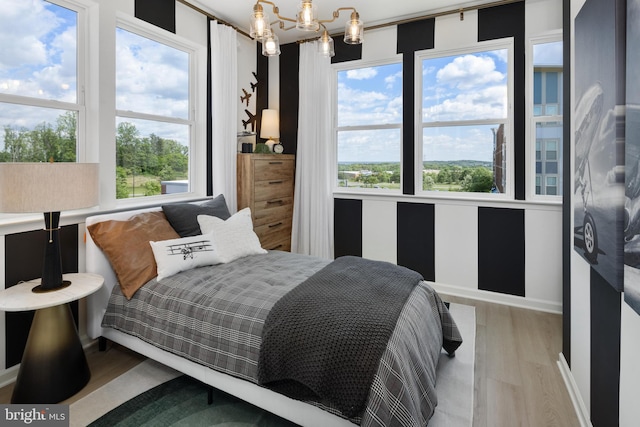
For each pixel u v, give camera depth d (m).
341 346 1.46
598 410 1.55
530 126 3.18
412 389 1.42
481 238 3.41
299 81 4.04
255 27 2.17
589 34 1.54
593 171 1.48
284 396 1.60
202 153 3.45
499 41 3.24
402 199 3.74
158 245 2.29
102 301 2.29
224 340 1.75
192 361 1.86
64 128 2.41
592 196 1.50
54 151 2.35
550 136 3.16
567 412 1.83
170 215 2.67
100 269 2.28
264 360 1.58
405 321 1.65
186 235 2.66
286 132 4.29
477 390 2.01
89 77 2.51
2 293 1.87
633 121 1.08
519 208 3.23
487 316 3.04
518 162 3.24
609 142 1.27
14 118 2.15
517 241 3.26
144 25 2.84
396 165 3.85
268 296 1.88
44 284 1.92
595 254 1.46
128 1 2.68
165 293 2.06
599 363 1.54
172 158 3.25
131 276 2.18
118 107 2.77
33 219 2.17
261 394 1.67
